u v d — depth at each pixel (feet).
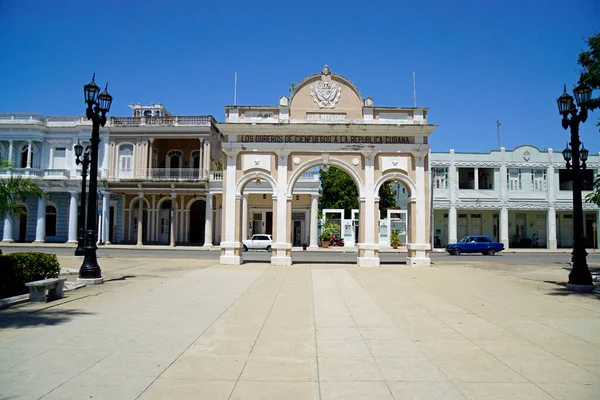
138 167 129.49
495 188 134.00
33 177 126.93
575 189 43.52
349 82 73.15
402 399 15.20
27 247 114.21
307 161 71.97
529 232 142.72
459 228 140.77
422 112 72.69
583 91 42.78
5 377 17.07
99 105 46.70
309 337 23.67
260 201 134.21
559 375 17.65
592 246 143.43
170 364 18.89
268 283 46.78
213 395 15.48
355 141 71.92
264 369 18.38
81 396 15.23
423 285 46.09
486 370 18.28
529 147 135.33
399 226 137.28
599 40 54.13
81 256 77.15
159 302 34.17
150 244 132.26
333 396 15.46
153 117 130.11
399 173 71.67
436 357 20.12
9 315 28.60
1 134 131.44
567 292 40.91
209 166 129.80
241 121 72.69
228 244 70.64
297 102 72.84
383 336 23.95
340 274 57.00
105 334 23.88
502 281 49.88
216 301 34.94
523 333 24.73
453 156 133.08
